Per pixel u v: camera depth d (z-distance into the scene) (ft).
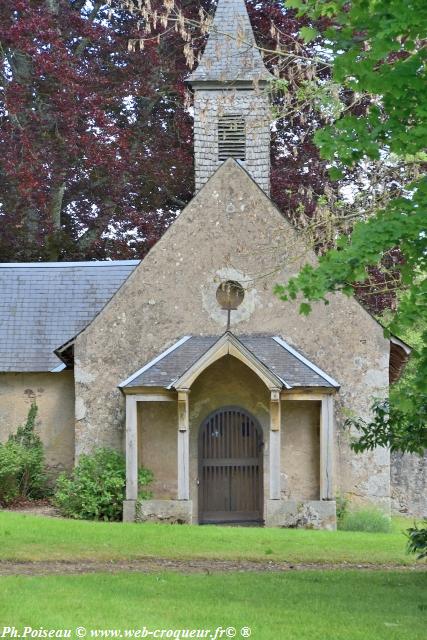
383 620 37.60
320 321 79.87
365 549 59.82
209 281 80.43
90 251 119.96
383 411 48.78
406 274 39.63
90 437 80.48
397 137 38.83
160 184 118.73
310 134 101.55
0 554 54.70
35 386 88.89
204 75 86.33
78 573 49.60
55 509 79.77
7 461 81.71
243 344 74.38
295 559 55.98
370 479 78.89
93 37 119.55
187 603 40.01
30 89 117.70
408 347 80.18
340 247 43.70
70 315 92.17
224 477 78.33
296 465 78.02
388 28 34.99
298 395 75.36
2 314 92.12
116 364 80.64
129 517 74.33
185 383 74.33
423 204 38.04
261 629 35.42
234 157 86.99
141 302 80.79
